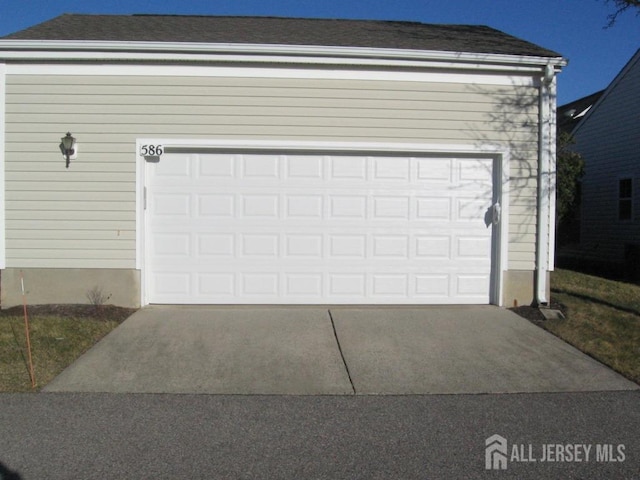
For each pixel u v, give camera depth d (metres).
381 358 6.60
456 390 5.72
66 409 5.13
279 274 8.87
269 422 4.89
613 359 6.58
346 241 8.91
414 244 8.96
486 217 9.02
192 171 8.75
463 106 8.82
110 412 5.07
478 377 6.08
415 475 3.99
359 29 10.76
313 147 8.72
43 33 9.04
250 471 4.02
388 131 8.76
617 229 17.33
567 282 11.55
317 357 6.61
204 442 4.48
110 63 8.54
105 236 8.60
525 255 8.94
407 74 8.73
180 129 8.62
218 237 8.80
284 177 8.81
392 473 4.02
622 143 17.09
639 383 5.93
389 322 7.97
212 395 5.53
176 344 6.96
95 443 4.44
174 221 8.77
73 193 8.59
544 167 8.88
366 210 8.90
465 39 9.96
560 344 7.17
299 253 8.87
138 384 5.79
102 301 8.60
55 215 8.59
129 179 8.60
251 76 8.63
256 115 8.66
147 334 7.31
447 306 8.95
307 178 8.84
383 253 8.95
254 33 9.73
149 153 8.59
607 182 17.81
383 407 5.27
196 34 9.38
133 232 8.60
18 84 8.51
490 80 8.83
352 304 8.94
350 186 8.88
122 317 8.04
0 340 6.82
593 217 18.58
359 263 8.93
